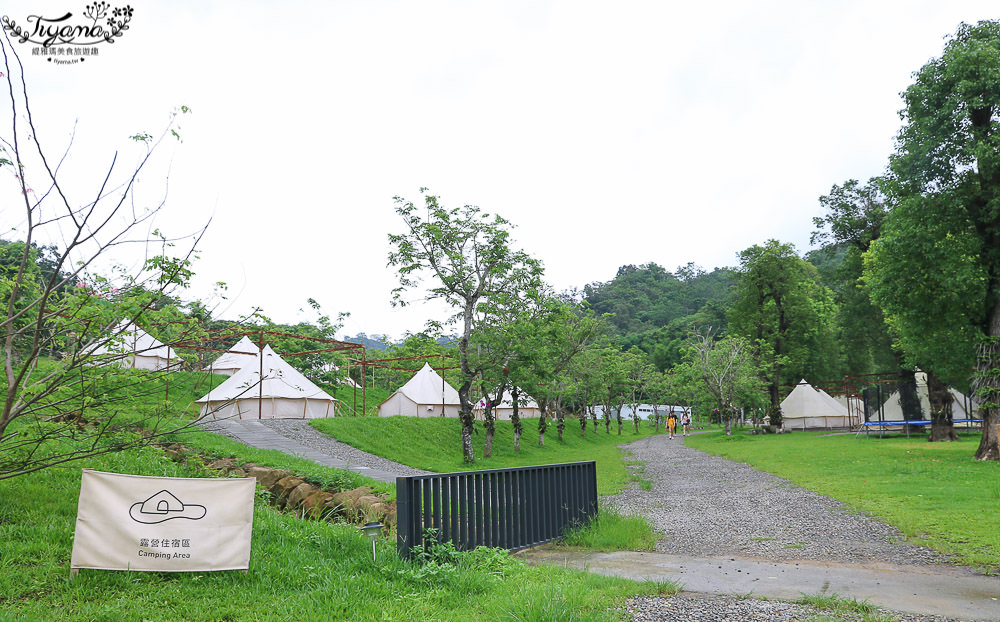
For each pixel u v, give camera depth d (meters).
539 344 29.06
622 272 188.88
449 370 43.25
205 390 28.83
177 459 11.75
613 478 19.30
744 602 5.77
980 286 19.70
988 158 18.72
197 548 5.71
